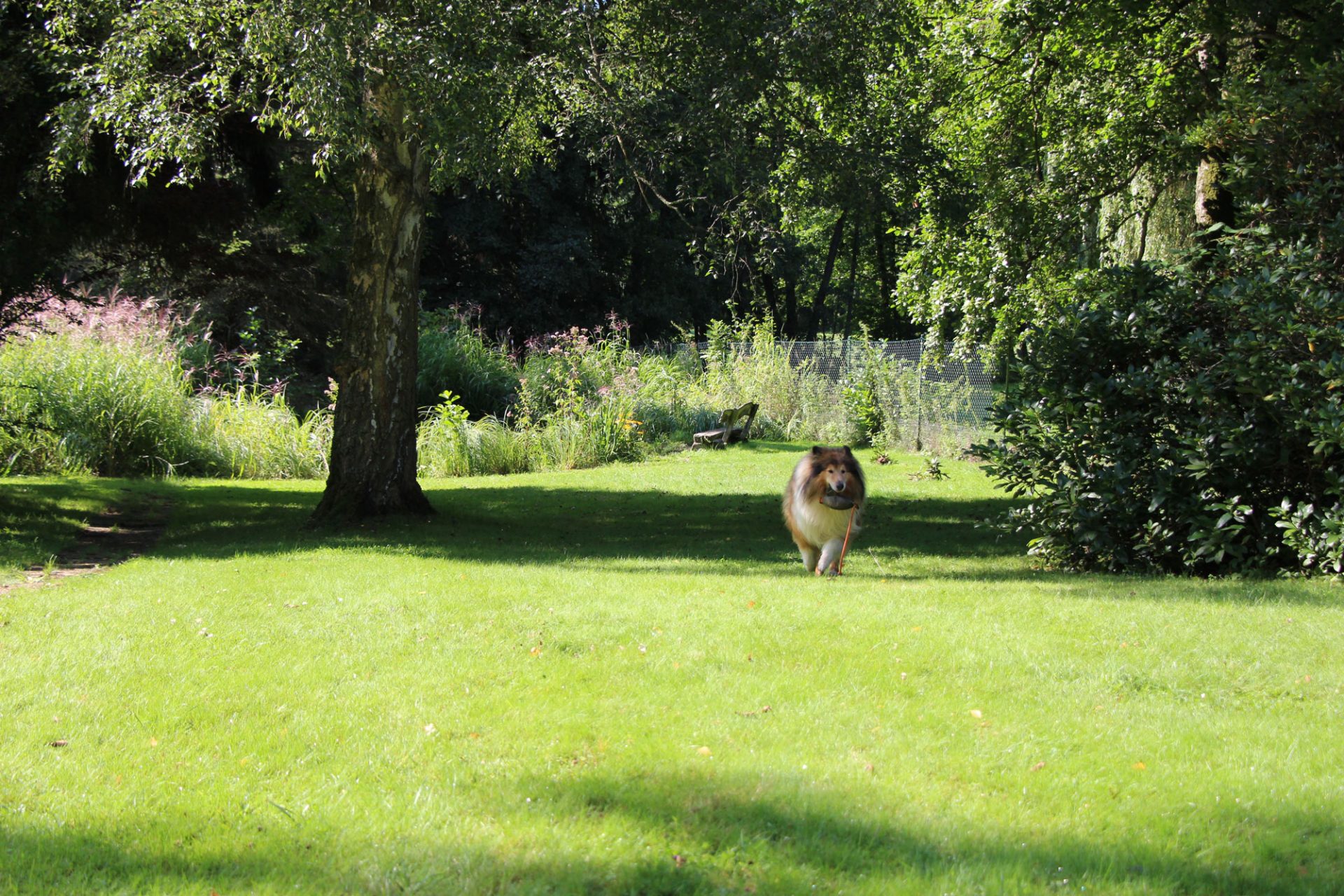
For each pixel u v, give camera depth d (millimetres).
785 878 3230
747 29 11094
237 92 12055
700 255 13250
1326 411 8094
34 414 18281
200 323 24547
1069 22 12922
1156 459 9234
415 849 3459
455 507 14586
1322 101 9727
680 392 26969
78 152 10539
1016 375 10492
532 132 14922
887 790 3943
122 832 3656
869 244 52719
